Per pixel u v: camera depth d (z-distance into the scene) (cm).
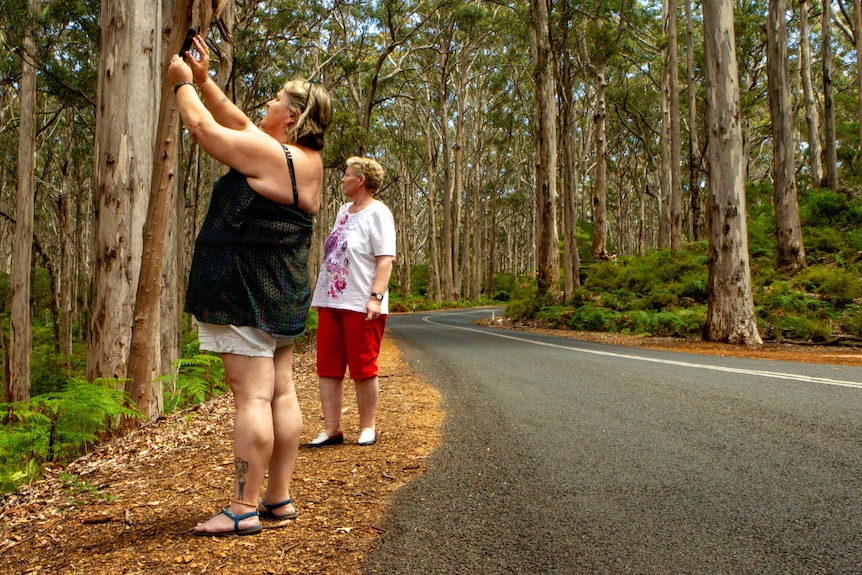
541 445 383
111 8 571
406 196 5109
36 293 4141
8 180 3086
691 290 1853
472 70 4481
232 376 247
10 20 1519
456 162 4578
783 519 252
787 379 629
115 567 223
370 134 4134
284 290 245
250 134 239
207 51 248
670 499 280
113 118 568
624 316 1695
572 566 215
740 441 378
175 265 976
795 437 383
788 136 1861
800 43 2891
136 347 507
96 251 578
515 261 6862
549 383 645
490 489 302
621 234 5222
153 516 280
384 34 3225
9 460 414
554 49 2300
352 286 405
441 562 221
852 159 3256
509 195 6006
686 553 223
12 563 237
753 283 1747
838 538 231
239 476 249
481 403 540
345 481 324
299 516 271
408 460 360
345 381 723
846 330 1323
